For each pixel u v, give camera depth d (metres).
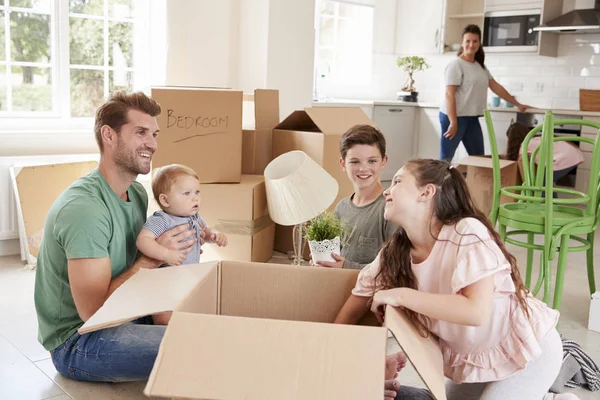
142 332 2.10
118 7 4.44
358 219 2.56
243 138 3.79
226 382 1.11
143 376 2.11
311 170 3.00
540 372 1.64
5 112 4.03
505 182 4.64
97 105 4.43
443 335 1.60
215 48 4.69
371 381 1.11
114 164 2.20
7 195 3.77
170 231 2.37
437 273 1.58
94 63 4.38
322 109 3.65
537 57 6.76
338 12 7.28
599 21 6.08
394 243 1.65
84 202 2.06
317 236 2.34
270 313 1.76
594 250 4.38
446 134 5.61
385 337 1.16
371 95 7.65
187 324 1.19
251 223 3.41
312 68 4.96
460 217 1.57
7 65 4.02
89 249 2.02
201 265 1.74
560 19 6.29
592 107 5.99
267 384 1.11
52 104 4.22
